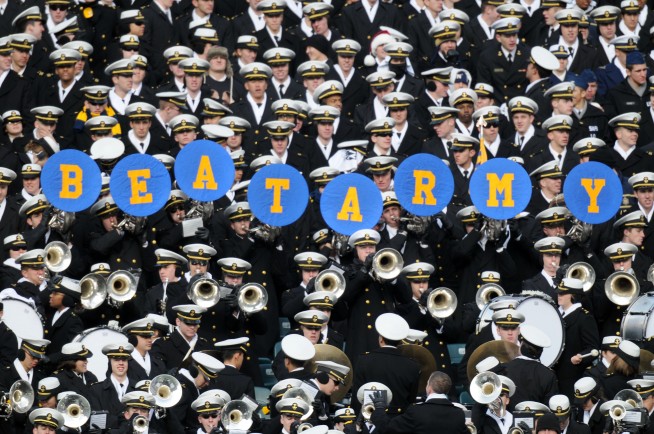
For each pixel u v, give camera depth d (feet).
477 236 183.01
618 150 207.62
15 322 168.35
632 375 167.84
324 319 170.30
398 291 175.63
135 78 209.15
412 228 183.11
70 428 156.97
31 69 210.18
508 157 200.44
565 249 187.11
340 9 235.81
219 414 159.94
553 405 156.97
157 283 183.21
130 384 163.94
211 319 174.70
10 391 159.43
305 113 205.36
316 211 190.08
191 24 223.10
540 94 214.48
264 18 227.40
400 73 213.05
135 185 181.27
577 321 174.09
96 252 182.60
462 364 173.58
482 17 231.09
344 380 167.63
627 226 190.60
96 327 168.25
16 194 190.80
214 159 183.21
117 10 227.81
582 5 240.94
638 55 220.84
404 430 151.84
